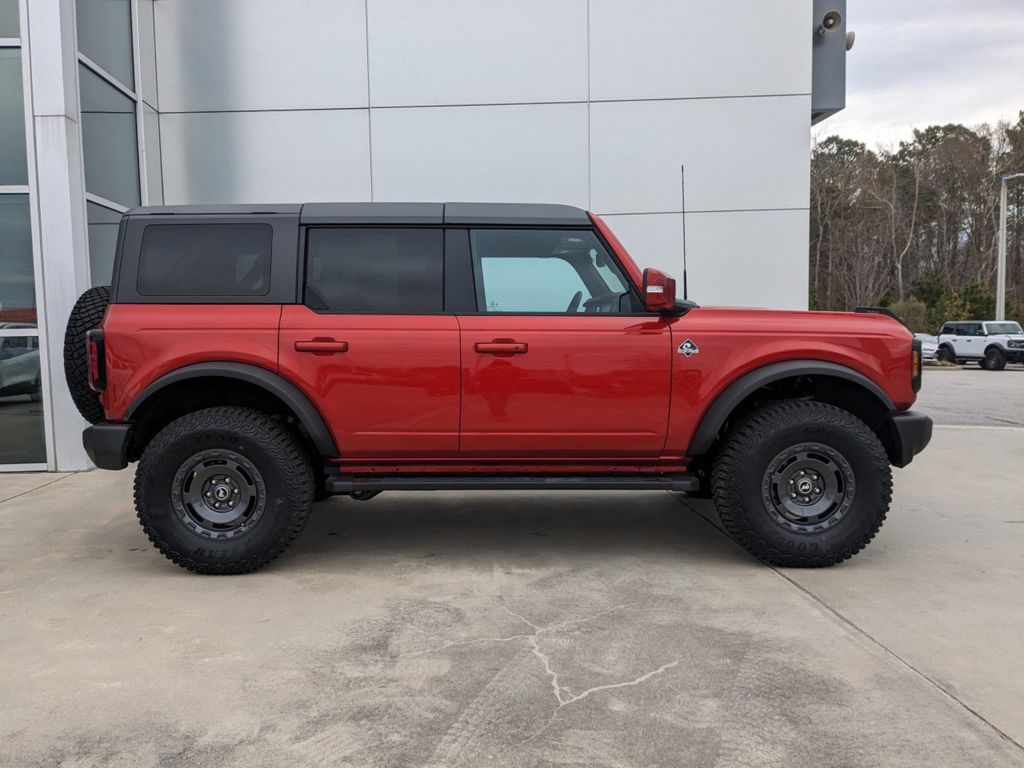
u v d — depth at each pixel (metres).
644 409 3.92
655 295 3.75
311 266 3.96
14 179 6.45
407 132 8.20
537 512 5.30
